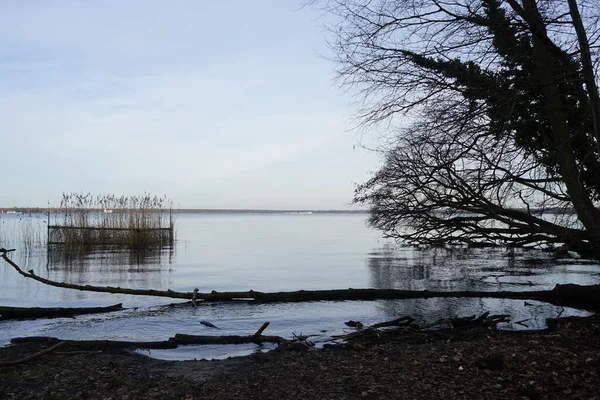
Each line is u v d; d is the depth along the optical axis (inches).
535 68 381.7
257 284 740.7
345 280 780.0
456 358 293.7
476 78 362.6
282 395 244.8
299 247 1595.7
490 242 542.3
